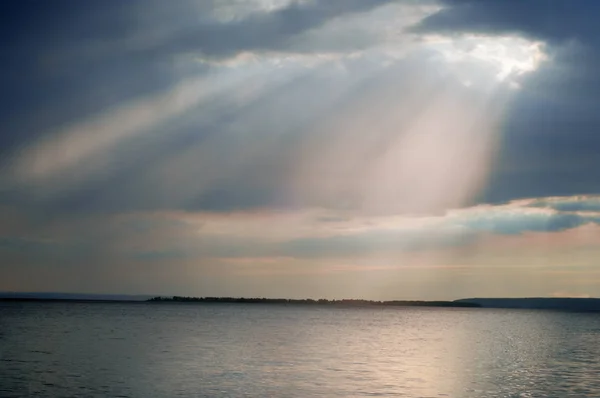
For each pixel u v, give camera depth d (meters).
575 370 72.00
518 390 56.56
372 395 52.97
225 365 72.19
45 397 50.47
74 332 131.50
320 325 188.62
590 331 169.38
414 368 72.44
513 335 147.12
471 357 87.44
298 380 60.59
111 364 72.44
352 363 76.81
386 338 128.38
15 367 69.06
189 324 177.38
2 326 151.62
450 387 57.84
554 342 121.31
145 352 87.69
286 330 152.62
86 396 50.94
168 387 55.53
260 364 73.81
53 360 76.44
